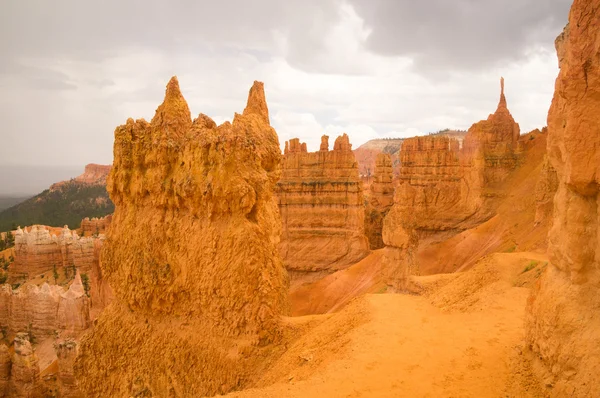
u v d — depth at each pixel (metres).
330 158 68.12
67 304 52.38
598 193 11.13
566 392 11.15
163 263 23.02
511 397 12.59
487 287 23.25
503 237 50.75
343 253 65.00
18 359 34.06
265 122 27.55
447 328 18.31
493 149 63.88
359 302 22.66
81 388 25.69
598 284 11.11
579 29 11.05
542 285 13.21
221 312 20.86
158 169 23.62
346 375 15.15
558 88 12.91
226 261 20.69
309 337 20.22
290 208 68.00
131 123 25.75
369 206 80.38
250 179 20.95
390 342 17.27
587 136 11.01
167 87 24.91
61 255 85.56
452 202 67.06
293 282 66.31
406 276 36.31
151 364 22.59
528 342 13.94
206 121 23.80
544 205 42.69
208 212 21.25
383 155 83.81
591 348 10.73
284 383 16.23
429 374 14.66
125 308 24.98
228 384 19.73
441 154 70.19
